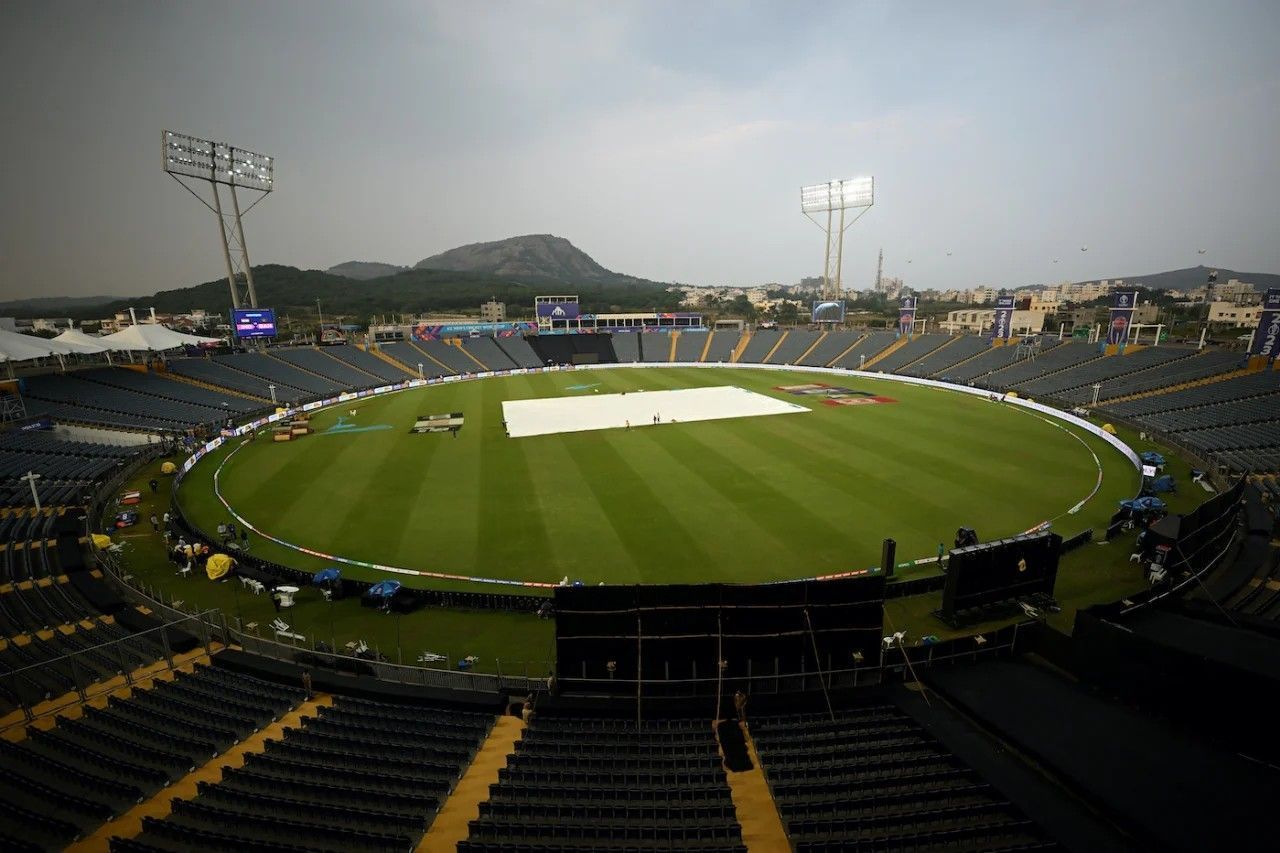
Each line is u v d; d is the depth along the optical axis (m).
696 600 15.81
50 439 43.12
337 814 11.39
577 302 111.19
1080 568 24.64
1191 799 11.09
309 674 17.30
